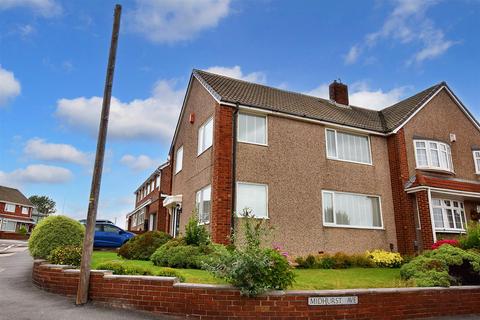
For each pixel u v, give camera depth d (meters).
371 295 7.66
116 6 9.31
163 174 25.92
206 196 15.53
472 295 9.04
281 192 15.35
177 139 22.06
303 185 15.93
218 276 7.27
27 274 10.96
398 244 17.44
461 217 19.50
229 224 13.86
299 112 17.03
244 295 6.98
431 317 8.22
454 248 10.82
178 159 21.27
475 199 19.72
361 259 14.49
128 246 14.40
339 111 20.44
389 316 7.70
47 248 10.72
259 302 6.98
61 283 8.28
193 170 17.66
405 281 9.88
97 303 7.59
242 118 15.56
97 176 8.33
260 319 6.90
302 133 16.66
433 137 19.88
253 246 7.57
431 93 20.59
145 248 14.05
